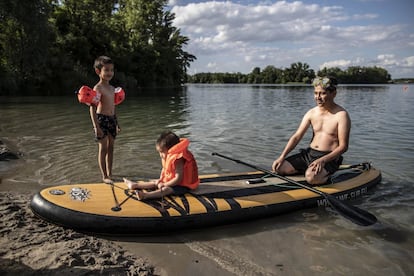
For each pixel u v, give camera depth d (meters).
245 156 6.93
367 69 96.31
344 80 94.94
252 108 16.78
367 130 9.85
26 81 25.44
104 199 3.95
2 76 23.38
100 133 5.07
